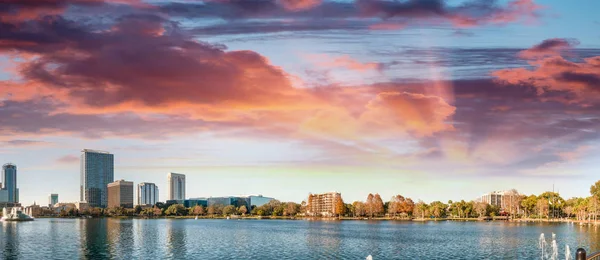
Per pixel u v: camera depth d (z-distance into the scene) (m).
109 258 139.25
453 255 140.12
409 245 168.75
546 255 139.12
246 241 190.38
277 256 140.75
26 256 146.50
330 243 178.38
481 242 178.50
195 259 135.25
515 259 130.88
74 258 140.25
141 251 155.75
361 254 144.00
